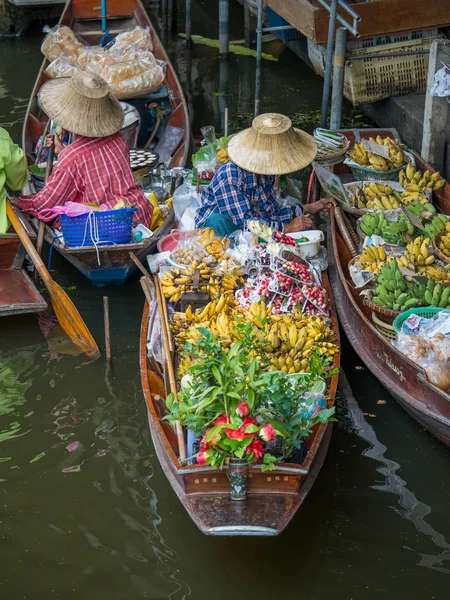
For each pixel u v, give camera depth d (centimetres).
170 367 461
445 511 438
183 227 625
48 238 626
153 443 475
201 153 691
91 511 439
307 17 802
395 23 787
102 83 609
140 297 624
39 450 481
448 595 389
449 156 727
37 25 1247
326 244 685
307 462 394
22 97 998
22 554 414
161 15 1316
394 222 597
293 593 391
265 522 377
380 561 407
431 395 451
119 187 618
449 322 483
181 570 404
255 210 594
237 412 368
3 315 568
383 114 886
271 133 564
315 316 505
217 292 525
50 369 546
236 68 1098
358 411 507
